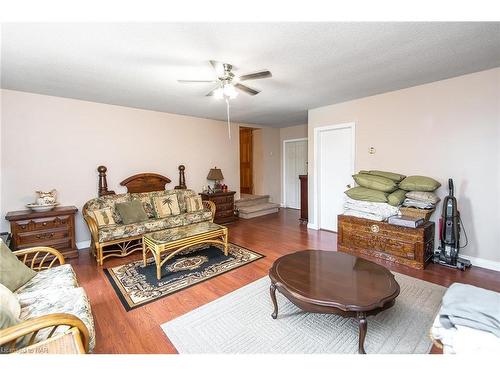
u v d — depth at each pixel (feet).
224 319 6.51
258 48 7.06
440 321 3.70
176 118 16.14
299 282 5.91
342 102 13.47
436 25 5.94
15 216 9.75
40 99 11.29
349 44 6.91
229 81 8.42
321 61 8.05
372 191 10.91
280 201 24.53
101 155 13.10
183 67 8.32
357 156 13.03
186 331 6.04
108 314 6.79
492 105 9.02
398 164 11.51
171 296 7.72
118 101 12.67
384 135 11.91
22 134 10.93
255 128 22.56
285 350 5.37
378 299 5.15
